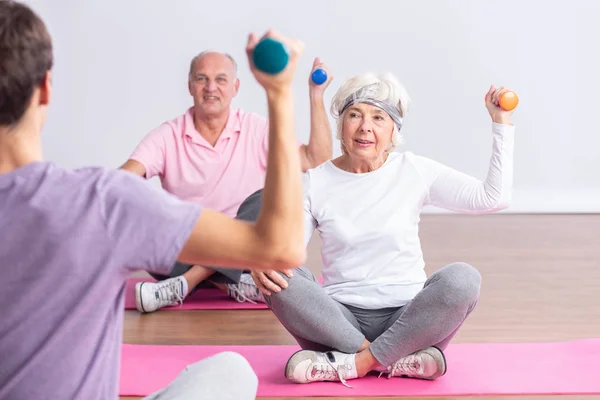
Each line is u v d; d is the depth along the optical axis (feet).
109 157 24.68
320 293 9.96
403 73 24.32
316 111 13.99
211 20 24.26
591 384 9.87
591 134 24.52
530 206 24.34
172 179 14.60
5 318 4.74
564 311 13.42
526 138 24.53
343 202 10.34
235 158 14.67
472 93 24.40
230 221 4.94
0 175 4.79
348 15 24.14
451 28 24.16
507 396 9.57
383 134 10.23
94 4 24.14
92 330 4.85
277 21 24.22
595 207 24.31
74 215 4.72
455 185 10.30
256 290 13.91
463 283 9.59
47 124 24.52
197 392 5.87
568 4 24.11
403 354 9.89
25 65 4.72
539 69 24.31
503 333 12.12
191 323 12.75
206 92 14.23
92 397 4.94
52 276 4.70
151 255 4.80
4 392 4.82
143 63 24.41
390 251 10.25
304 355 9.87
